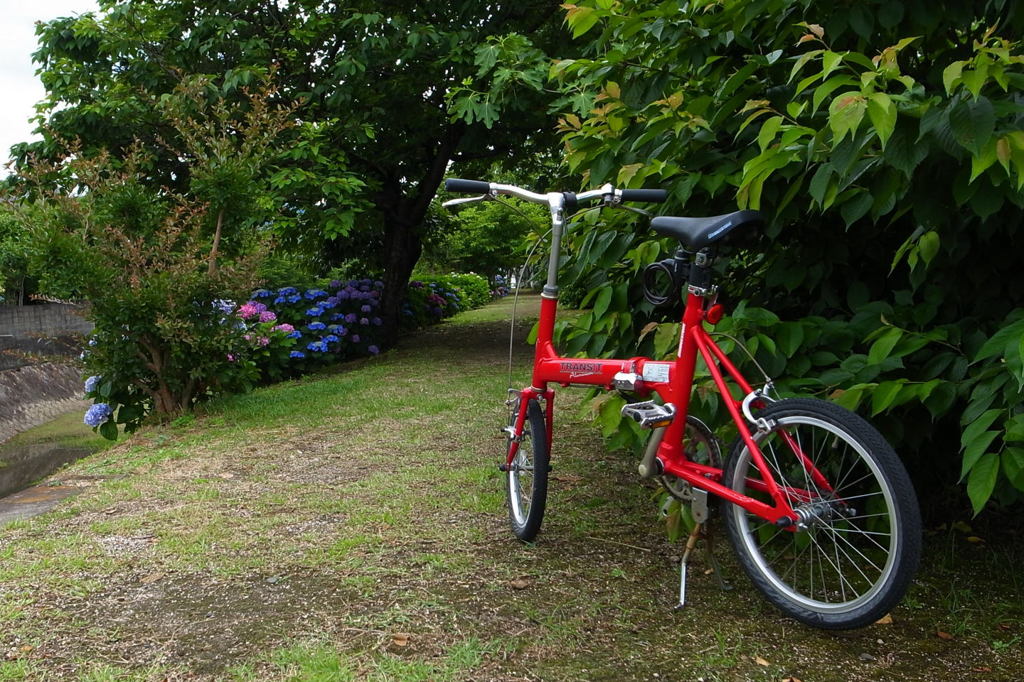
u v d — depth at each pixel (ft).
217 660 6.93
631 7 9.17
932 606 7.86
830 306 9.05
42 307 54.65
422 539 9.95
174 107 21.76
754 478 7.73
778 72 8.59
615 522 10.58
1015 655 6.87
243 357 21.26
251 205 20.54
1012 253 8.07
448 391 21.94
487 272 106.01
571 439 15.70
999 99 6.30
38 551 9.84
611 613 7.79
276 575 8.87
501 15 31.07
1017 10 6.89
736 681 6.50
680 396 7.63
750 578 7.54
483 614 7.76
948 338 7.93
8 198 17.93
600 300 9.45
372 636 7.33
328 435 16.69
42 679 6.63
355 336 32.58
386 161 32.81
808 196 8.13
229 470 13.94
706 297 7.97
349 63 27.40
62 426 35.76
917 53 8.37
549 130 32.24
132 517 11.19
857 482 7.94
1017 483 6.34
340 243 38.91
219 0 30.22
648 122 8.48
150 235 19.38
